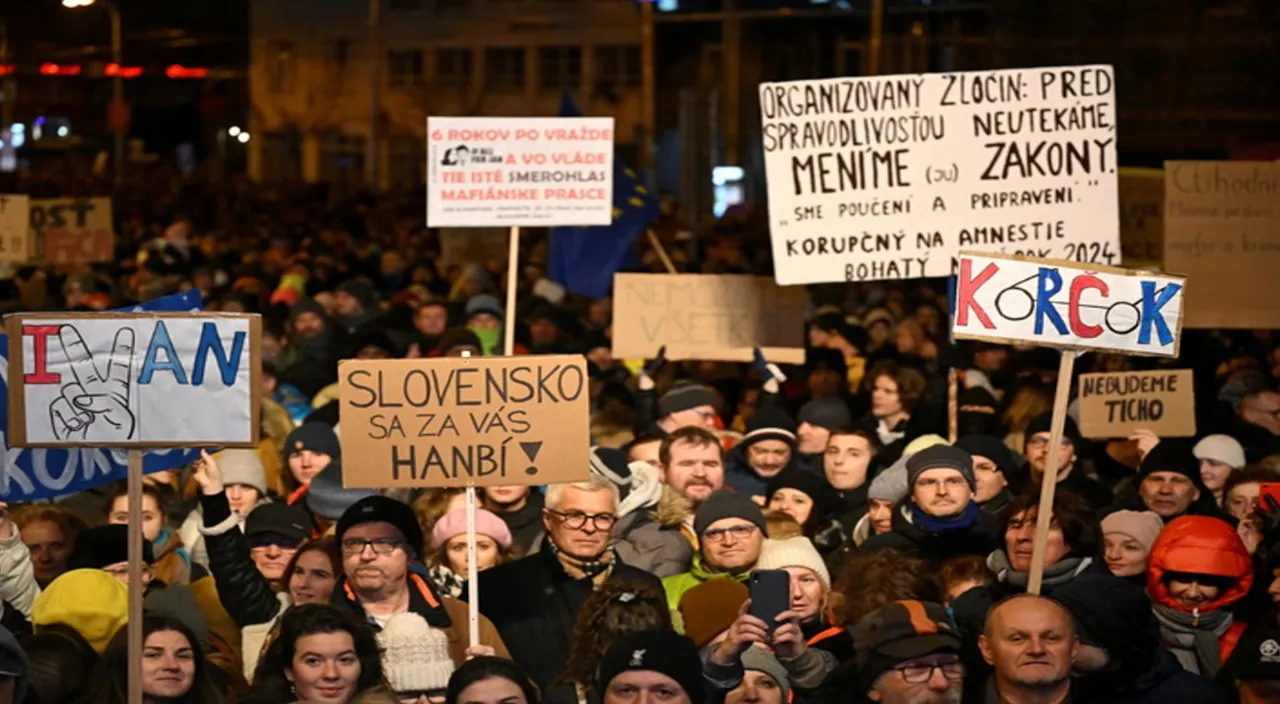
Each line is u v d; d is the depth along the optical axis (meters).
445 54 79.25
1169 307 7.60
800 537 8.14
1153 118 40.19
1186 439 10.58
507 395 7.59
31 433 6.86
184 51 89.19
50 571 8.16
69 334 6.85
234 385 6.87
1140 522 8.41
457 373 7.58
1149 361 14.27
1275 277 12.59
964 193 10.51
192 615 7.50
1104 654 6.81
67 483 7.86
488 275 20.86
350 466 7.57
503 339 15.49
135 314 6.86
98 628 7.25
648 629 6.58
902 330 16.05
